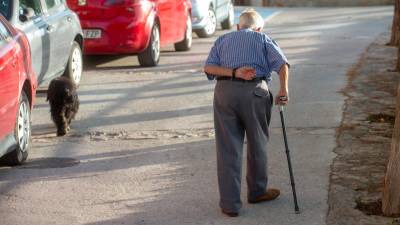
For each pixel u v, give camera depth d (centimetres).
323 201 751
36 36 1127
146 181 830
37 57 1127
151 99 1254
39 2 1198
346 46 1852
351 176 824
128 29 1482
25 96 923
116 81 1412
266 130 734
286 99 708
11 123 843
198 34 2161
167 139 1007
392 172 702
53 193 797
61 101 1020
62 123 1030
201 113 1151
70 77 1313
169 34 1689
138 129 1063
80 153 948
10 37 896
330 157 898
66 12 1313
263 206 743
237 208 716
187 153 938
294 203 727
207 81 1404
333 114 1116
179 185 814
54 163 905
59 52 1241
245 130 732
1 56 821
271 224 697
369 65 1546
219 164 717
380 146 941
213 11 2197
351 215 712
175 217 721
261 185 744
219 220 711
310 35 2105
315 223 697
